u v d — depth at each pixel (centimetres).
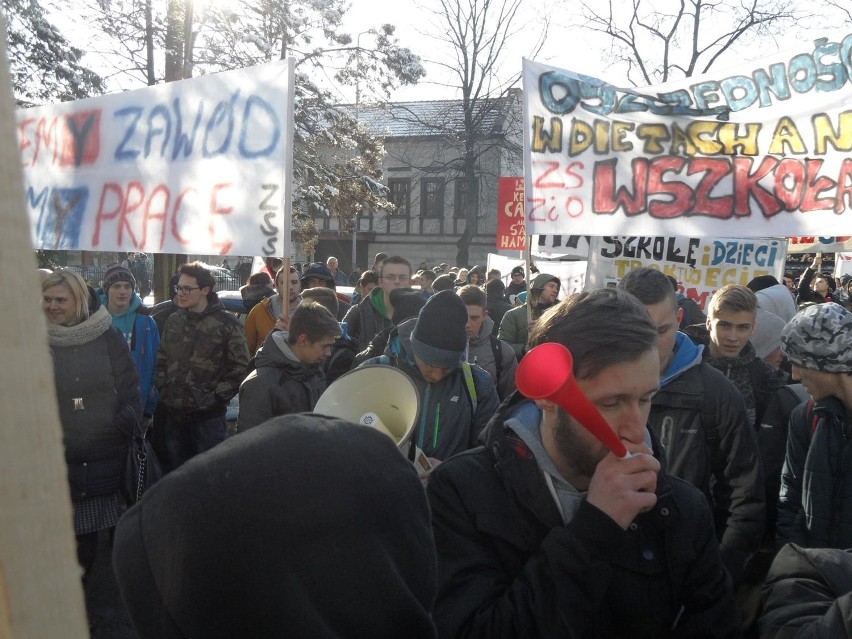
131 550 80
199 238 451
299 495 76
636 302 139
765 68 402
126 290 512
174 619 75
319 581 75
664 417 262
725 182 411
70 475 374
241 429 378
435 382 326
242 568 73
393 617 79
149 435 555
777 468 288
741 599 248
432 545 89
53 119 533
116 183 495
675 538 151
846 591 149
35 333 31
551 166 437
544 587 131
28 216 31
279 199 418
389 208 2267
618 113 427
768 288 509
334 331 378
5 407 31
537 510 146
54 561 33
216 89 445
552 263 1148
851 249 1115
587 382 134
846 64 383
